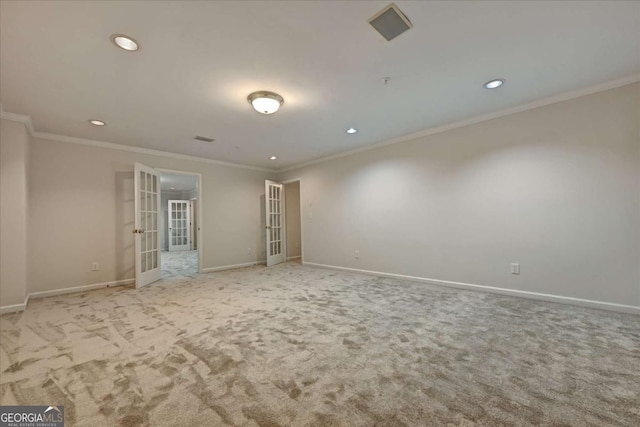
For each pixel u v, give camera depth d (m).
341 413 1.35
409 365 1.79
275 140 4.29
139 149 4.60
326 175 5.52
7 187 3.04
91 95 2.65
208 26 1.75
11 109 2.94
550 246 3.00
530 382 1.58
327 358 1.89
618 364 1.75
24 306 3.06
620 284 2.63
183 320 2.65
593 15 1.73
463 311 2.79
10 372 1.74
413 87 2.65
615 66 2.35
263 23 1.73
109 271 4.20
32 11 1.57
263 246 6.39
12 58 2.03
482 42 1.99
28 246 3.48
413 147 4.14
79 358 1.92
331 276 4.71
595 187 2.74
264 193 6.47
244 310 2.94
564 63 2.29
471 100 2.98
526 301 3.06
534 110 3.07
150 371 1.74
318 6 1.60
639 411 1.33
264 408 1.39
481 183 3.48
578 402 1.41
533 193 3.10
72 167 3.95
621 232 2.62
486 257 3.46
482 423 1.28
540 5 1.64
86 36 1.80
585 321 2.45
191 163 5.29
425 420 1.30
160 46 1.94
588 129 2.76
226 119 3.34
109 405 1.42
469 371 1.71
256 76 2.38
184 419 1.32
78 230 3.96
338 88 2.64
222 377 1.67
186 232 10.77
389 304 3.08
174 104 2.89
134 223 4.45
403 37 1.91
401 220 4.32
